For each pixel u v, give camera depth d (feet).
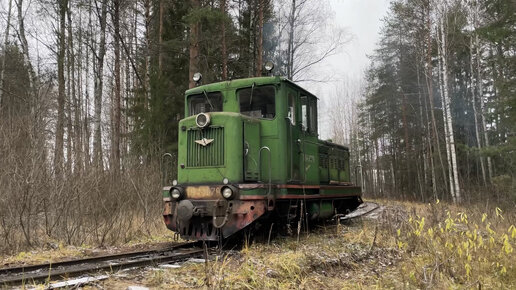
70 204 28.30
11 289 14.97
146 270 18.72
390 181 134.82
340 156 41.91
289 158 28.58
